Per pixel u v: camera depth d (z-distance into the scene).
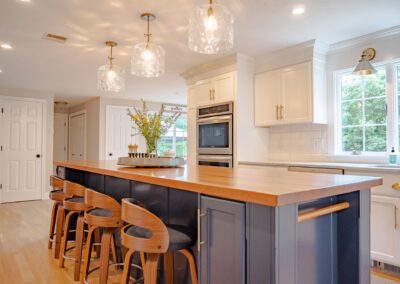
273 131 4.21
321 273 1.40
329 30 3.09
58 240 2.85
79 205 2.35
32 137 5.95
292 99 3.63
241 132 3.90
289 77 3.67
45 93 6.12
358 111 3.43
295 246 1.09
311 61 3.46
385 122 3.20
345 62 3.46
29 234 3.62
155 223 1.36
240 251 1.13
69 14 2.70
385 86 3.19
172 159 2.42
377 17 2.78
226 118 3.96
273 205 0.98
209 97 4.29
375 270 2.59
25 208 5.14
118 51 3.67
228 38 2.23
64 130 8.43
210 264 1.27
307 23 2.91
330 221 1.47
